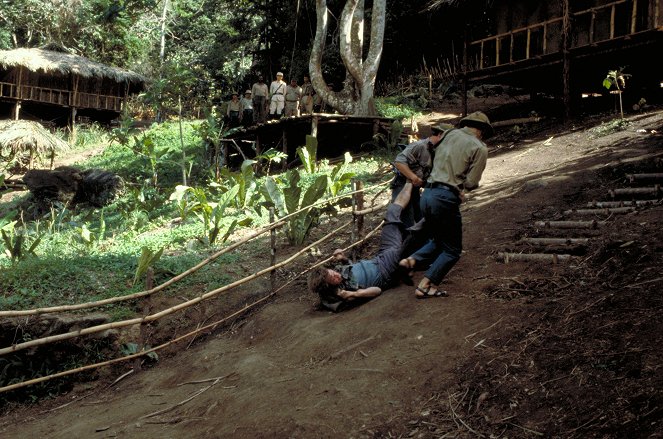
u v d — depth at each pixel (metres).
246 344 6.25
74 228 13.30
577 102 16.70
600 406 3.65
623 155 9.55
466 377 4.32
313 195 8.67
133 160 24.73
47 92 32.56
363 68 19.94
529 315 4.91
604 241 6.05
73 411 5.74
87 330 6.07
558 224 7.00
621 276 5.22
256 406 4.62
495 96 25.59
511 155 12.42
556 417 3.70
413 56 28.95
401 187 6.90
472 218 8.23
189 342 6.87
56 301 7.30
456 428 3.85
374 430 3.99
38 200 18.72
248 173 11.90
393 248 6.36
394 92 27.20
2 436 5.44
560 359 4.20
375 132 17.77
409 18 28.03
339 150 19.89
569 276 5.53
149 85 35.06
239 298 7.51
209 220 10.18
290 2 30.94
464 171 5.42
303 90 22.58
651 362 3.86
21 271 8.15
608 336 4.30
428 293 5.66
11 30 41.41
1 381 6.42
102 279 7.95
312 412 4.29
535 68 15.63
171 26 45.53
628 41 13.42
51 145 23.73
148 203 14.05
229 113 21.53
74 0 41.25
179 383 5.78
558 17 15.51
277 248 8.89
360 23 20.17
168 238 10.43
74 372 6.04
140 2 41.78
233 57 38.56
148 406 5.30
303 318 6.28
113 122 36.31
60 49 33.78
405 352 4.82
